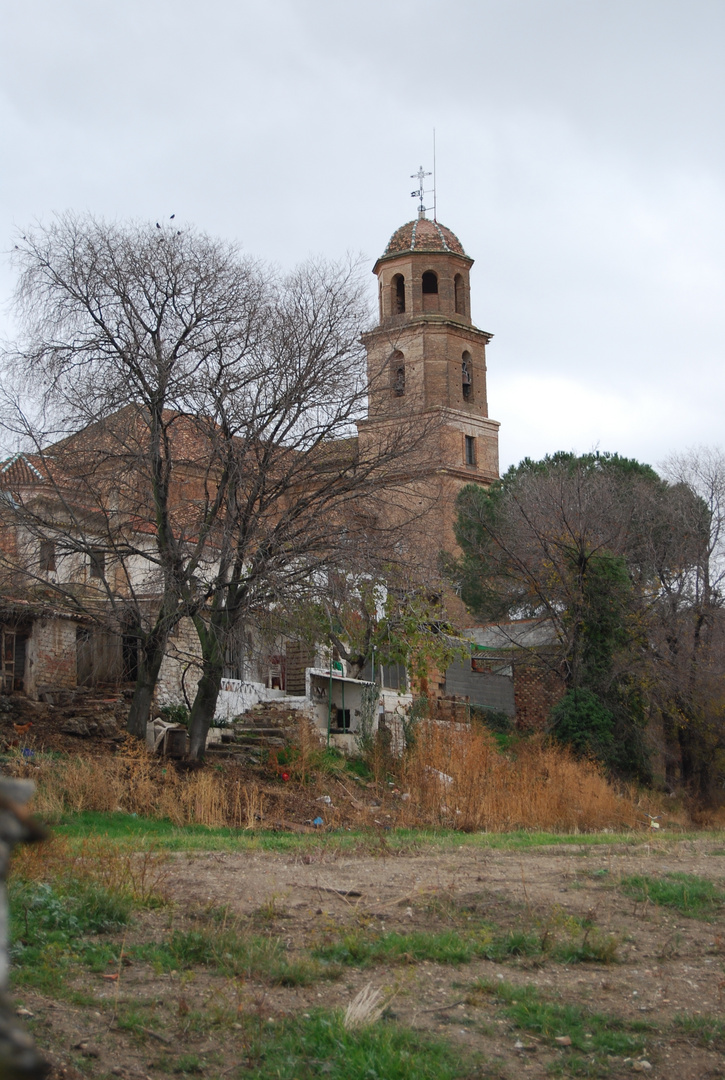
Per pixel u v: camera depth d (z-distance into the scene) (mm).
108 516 24922
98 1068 6840
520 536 41344
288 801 23438
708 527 43094
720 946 10055
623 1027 8094
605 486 43500
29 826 2939
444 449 26328
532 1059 7492
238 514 24266
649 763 37750
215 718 29984
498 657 42531
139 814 20234
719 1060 7527
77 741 25344
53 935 9312
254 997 8258
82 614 26297
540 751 30969
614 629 37656
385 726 32625
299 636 26625
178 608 23844
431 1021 8078
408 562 25641
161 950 9305
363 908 11078
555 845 17578
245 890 11648
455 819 22688
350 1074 6926
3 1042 2422
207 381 23688
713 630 40469
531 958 9594
